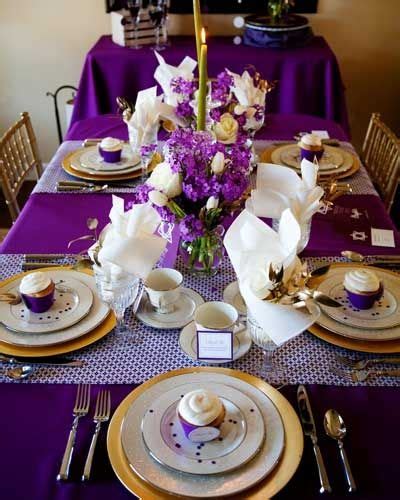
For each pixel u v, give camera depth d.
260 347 1.06
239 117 1.54
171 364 1.07
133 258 1.01
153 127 1.68
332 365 1.07
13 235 1.47
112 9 3.17
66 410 0.97
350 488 0.84
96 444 0.91
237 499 0.80
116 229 1.06
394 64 3.47
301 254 1.40
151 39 3.06
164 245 1.06
